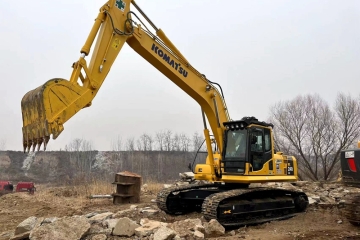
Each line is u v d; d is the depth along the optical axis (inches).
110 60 310.5
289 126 1167.0
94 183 679.7
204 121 402.6
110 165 1854.1
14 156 2154.3
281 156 421.4
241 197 371.2
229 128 387.9
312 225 356.5
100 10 315.0
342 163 268.2
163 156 1919.3
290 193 432.5
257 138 382.6
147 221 301.4
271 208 390.3
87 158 1920.5
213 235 303.4
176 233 260.1
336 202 495.8
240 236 302.5
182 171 1692.9
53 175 1844.2
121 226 269.9
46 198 544.4
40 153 2144.4
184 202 420.5
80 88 283.0
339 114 1117.1
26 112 279.6
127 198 499.5
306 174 1125.1
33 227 279.4
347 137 1096.2
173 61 364.2
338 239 287.1
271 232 323.3
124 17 326.3
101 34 309.3
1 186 1092.5
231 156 379.6
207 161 413.1
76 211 425.1
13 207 472.1
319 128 1129.4
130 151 2053.4
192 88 378.9
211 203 330.6
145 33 342.6
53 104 265.1
